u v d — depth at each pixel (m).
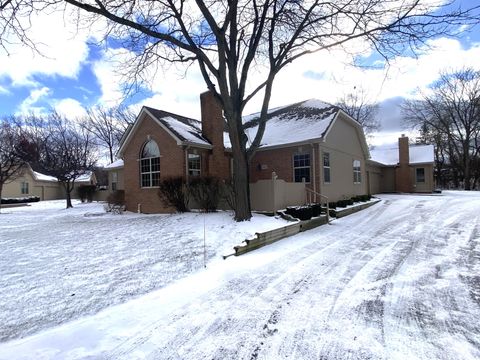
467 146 36.62
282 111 21.05
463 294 4.60
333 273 5.75
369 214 14.86
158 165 16.08
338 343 3.30
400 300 4.43
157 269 6.21
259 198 12.30
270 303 4.43
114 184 24.38
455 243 7.91
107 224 12.35
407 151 31.09
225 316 4.05
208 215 12.38
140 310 4.29
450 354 3.06
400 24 9.28
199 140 15.60
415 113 39.56
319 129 16.12
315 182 15.56
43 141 32.94
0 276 5.82
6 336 3.67
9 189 36.41
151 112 16.17
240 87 11.25
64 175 25.72
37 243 8.76
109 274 5.90
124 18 9.66
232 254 7.20
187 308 4.33
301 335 3.50
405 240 8.50
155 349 3.29
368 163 27.11
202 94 16.80
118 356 3.17
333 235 9.78
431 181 30.20
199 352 3.22
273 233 8.92
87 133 38.78
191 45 10.40
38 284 5.38
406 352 3.10
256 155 17.75
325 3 10.28
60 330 3.75
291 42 10.95
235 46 11.09
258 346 3.30
